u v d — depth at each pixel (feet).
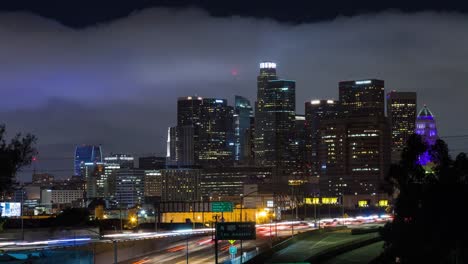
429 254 270.67
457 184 265.34
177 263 391.86
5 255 279.69
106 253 399.03
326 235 588.50
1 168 225.97
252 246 486.38
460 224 256.32
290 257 415.03
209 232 589.32
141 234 561.02
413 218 274.16
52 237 497.05
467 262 261.85
